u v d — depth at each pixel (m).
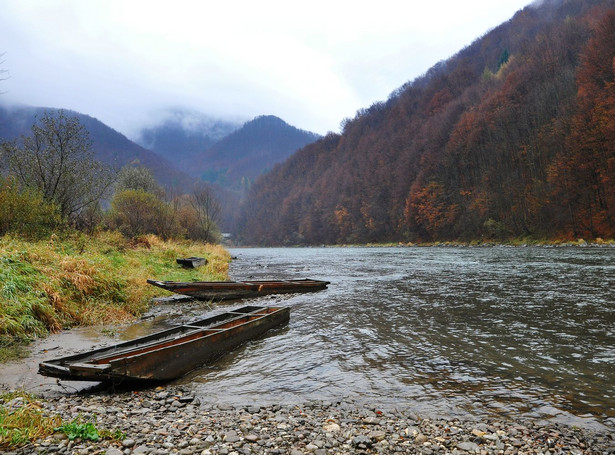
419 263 31.78
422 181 86.62
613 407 5.52
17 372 6.86
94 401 5.82
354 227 113.94
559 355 7.74
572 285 16.14
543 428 4.95
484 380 6.62
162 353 6.74
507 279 19.00
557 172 55.06
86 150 22.27
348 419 5.25
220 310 13.38
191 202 53.75
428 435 4.79
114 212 30.28
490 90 92.44
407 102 157.38
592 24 79.88
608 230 46.84
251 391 6.38
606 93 52.44
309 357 8.12
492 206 67.44
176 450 4.19
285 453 4.25
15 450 3.85
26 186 18.36
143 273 17.16
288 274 25.92
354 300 14.81
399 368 7.32
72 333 9.69
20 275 10.33
